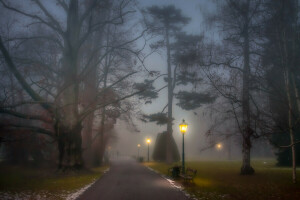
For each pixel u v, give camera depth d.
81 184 15.94
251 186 15.07
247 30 15.11
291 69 14.20
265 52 15.29
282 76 15.37
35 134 24.38
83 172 22.55
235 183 16.44
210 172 23.27
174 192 13.04
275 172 21.92
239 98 13.84
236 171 24.17
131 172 24.72
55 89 26.72
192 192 13.09
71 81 20.66
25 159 28.12
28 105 26.88
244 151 21.33
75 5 23.12
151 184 16.02
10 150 27.44
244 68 15.72
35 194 12.35
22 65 20.27
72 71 21.84
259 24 14.84
